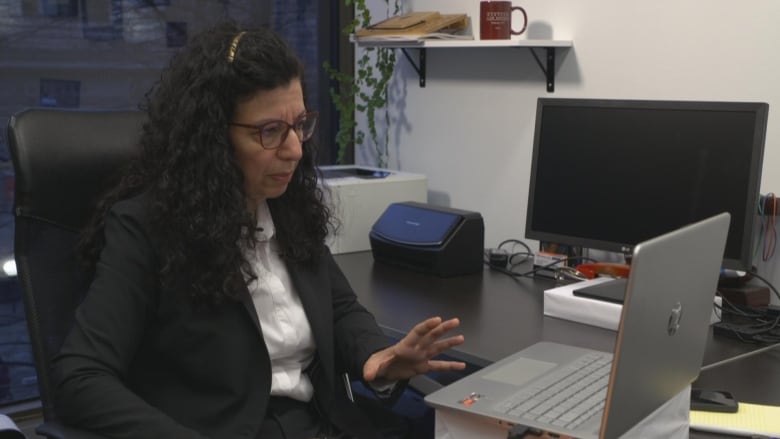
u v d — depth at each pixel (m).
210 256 1.46
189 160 1.46
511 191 2.71
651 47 2.30
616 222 2.01
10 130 1.57
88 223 1.61
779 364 1.68
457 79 2.84
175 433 1.31
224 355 1.47
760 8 2.08
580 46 2.46
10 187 2.66
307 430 1.57
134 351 1.44
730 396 1.47
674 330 1.17
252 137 1.47
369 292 2.17
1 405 2.75
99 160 1.61
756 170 1.78
